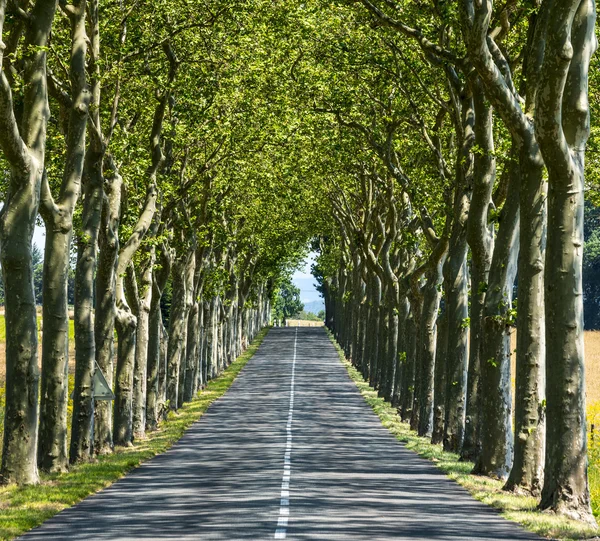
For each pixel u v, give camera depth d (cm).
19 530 3055
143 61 5912
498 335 4953
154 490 4316
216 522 3241
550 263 3616
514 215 4894
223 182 9212
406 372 9325
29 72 4366
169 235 7575
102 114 6166
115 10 5659
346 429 8294
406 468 5425
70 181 4988
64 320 5034
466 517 3456
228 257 15500
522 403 4325
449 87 6081
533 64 4444
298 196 10981
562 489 3591
